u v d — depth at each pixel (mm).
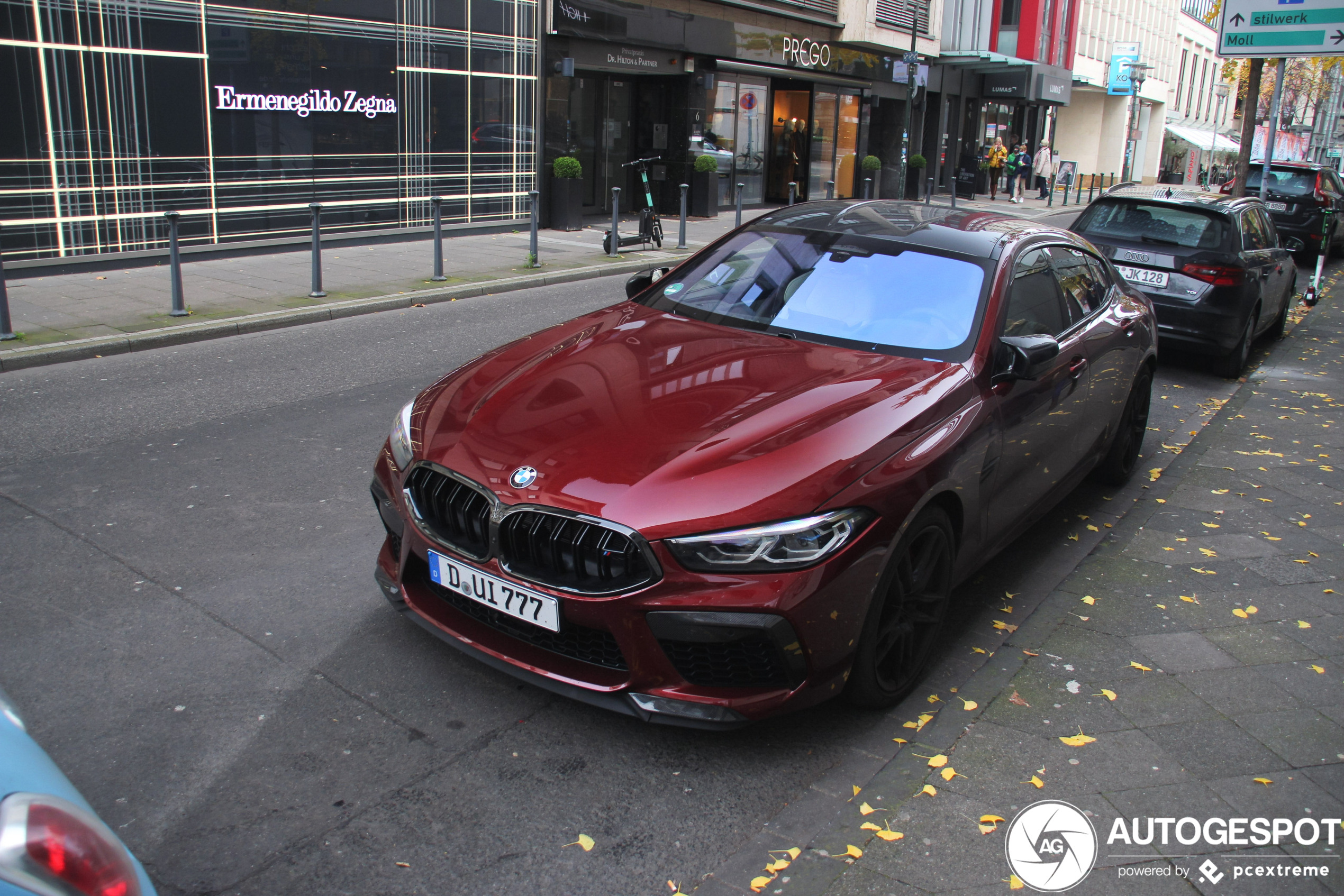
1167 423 7230
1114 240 8797
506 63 15734
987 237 4332
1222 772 2998
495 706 3254
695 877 2543
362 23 13508
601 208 19781
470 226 15766
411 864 2535
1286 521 5191
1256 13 15359
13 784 1370
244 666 3422
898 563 3113
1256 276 8625
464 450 3143
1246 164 16578
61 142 10727
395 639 3637
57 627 3646
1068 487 4801
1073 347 4461
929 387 3451
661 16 18391
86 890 1342
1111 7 44531
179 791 2775
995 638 3887
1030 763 3012
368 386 7195
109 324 8742
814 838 2672
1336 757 3098
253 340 8703
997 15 31891
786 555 2785
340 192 13727
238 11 12039
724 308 4121
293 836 2617
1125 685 3484
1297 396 8156
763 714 2885
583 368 3547
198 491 5043
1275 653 3750
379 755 2971
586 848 2617
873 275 4094
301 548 4398
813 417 3150
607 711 3254
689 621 2770
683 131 20047
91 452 5605
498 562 2961
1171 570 4527
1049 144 39688
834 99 25344
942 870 2543
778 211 4895
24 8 10242
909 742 3121
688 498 2809
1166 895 2490
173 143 11680
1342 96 71625
